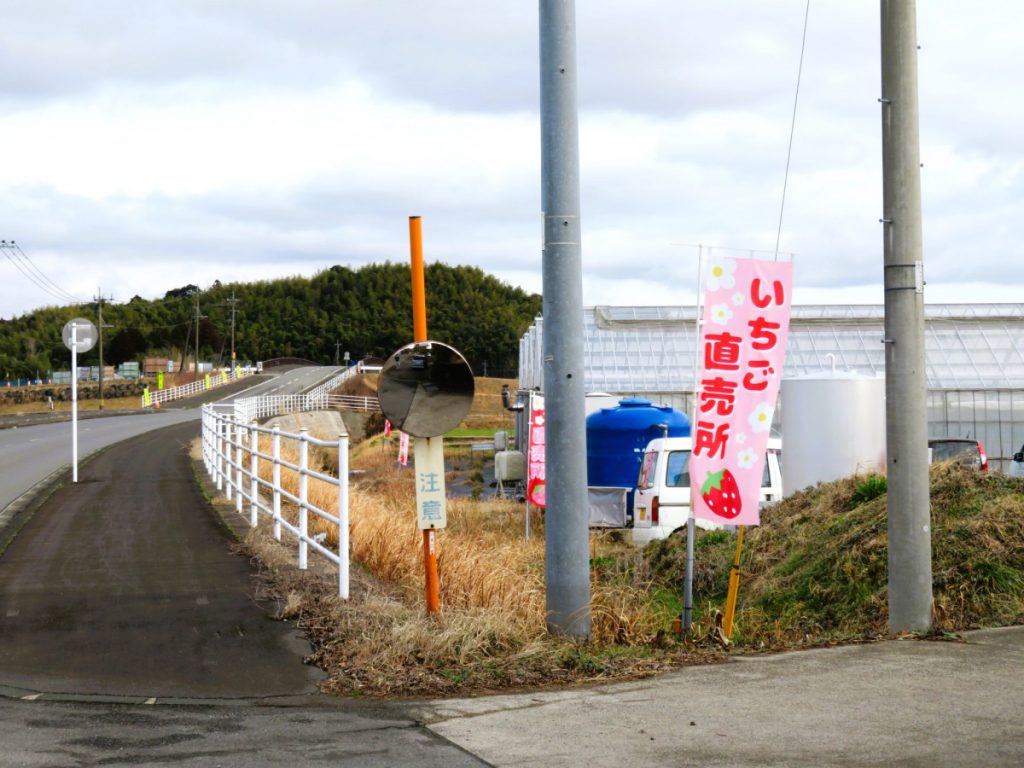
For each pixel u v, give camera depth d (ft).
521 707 19.44
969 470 36.06
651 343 101.60
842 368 102.12
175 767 15.79
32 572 34.81
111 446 110.01
